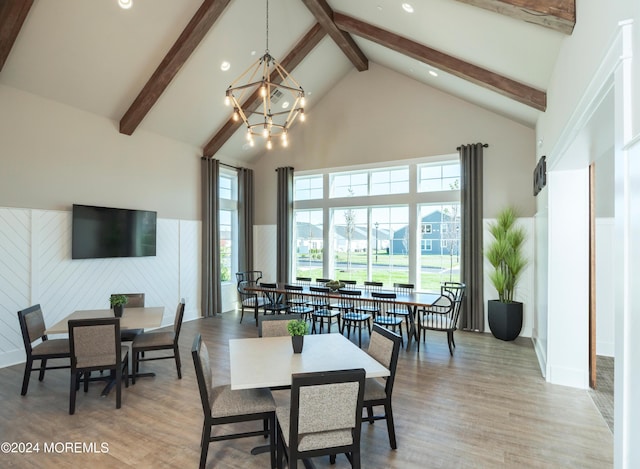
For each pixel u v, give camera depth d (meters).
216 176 7.17
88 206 5.01
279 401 3.28
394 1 4.09
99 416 3.04
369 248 7.17
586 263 3.64
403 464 2.39
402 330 6.06
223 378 3.86
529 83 4.14
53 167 4.71
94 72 4.69
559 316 3.74
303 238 7.92
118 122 5.52
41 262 4.57
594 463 2.41
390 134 6.80
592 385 3.63
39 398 3.37
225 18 4.90
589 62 2.21
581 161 3.33
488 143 5.95
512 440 2.68
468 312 5.93
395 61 6.13
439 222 6.48
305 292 5.62
